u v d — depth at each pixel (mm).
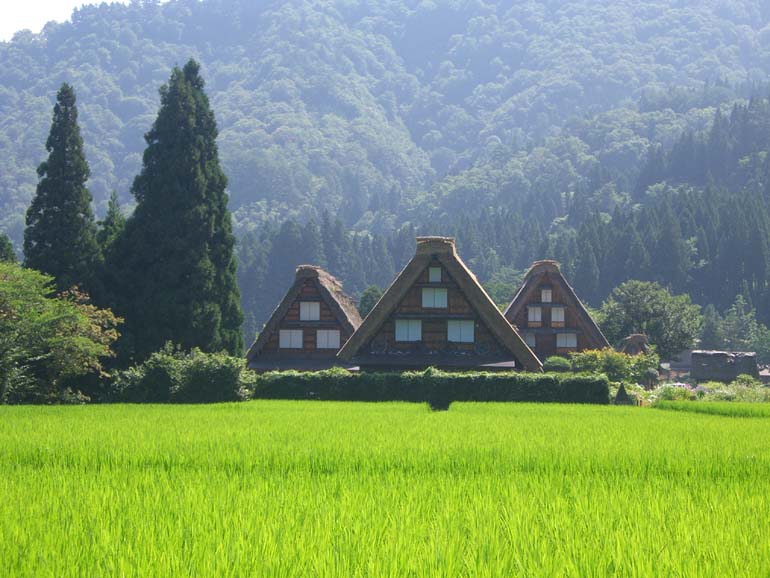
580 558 8266
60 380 38344
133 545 8625
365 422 23578
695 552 8516
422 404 33250
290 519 9719
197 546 8516
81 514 10062
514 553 8359
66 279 43438
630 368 54938
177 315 43781
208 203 46125
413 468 14602
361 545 8562
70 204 44312
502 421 24672
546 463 15016
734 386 50469
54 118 44688
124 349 42844
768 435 20500
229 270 47281
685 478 13656
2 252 50906
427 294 46312
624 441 18531
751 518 10172
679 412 31859
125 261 44906
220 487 12062
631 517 10227
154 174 45688
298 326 54094
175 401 37781
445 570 7758
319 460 15031
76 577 7629
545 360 59781
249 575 7652
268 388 40000
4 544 8656
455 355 45938
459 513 10391
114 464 14898
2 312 34594
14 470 13883
